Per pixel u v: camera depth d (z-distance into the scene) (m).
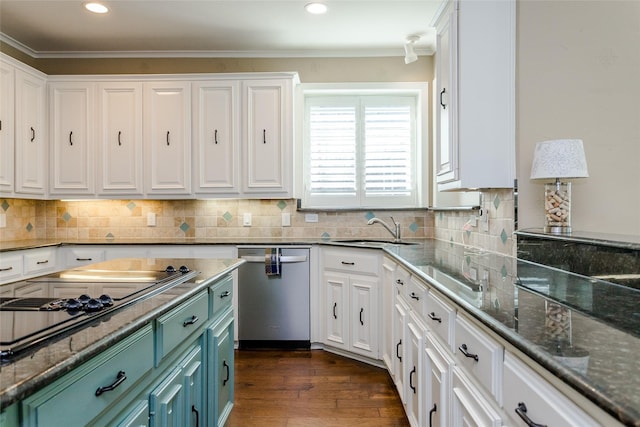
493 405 1.01
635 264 1.26
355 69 3.66
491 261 2.02
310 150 3.77
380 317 2.80
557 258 1.64
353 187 3.75
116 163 3.46
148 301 1.19
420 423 1.74
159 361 1.19
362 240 3.55
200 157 3.43
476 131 2.12
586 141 2.07
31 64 3.64
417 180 3.74
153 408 1.16
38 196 3.37
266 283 3.21
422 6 2.82
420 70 3.64
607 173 2.07
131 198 3.46
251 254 3.21
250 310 3.22
